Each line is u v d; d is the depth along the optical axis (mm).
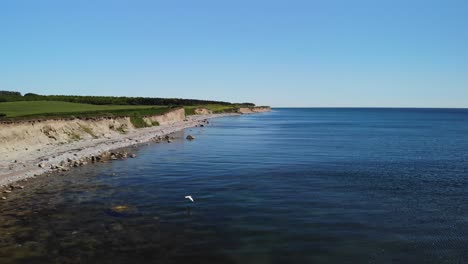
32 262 17625
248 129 111375
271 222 23172
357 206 26953
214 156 51844
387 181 35719
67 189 31344
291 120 185750
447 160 50312
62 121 62375
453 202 28328
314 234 21281
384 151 59844
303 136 88438
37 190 30797
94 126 71312
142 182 34344
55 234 21062
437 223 23516
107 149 55781
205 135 87812
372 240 20578
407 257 18562
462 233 21812
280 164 45250
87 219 23625
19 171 36469
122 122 84625
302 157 51688
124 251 18891
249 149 60531
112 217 24016
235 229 21922
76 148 52469
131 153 53875
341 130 113250
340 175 38438
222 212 25094
